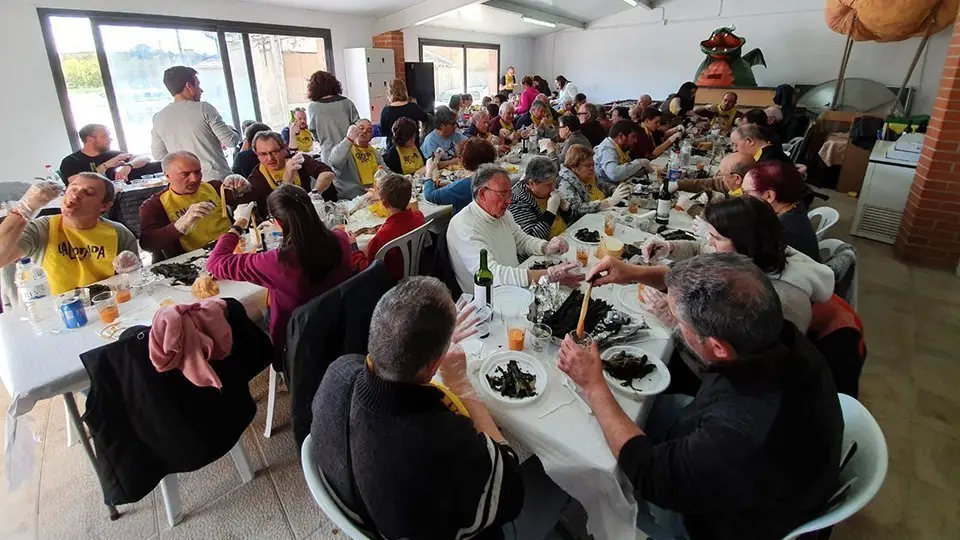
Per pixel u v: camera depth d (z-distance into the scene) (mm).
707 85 8242
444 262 2174
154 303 1681
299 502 1676
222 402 1419
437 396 871
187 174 2199
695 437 897
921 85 7293
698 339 911
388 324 817
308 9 6066
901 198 3840
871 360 2441
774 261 1355
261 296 1788
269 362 1567
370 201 2934
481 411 1079
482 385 1197
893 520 1604
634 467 957
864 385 2258
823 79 8203
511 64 10781
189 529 1578
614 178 3516
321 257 1626
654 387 1190
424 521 828
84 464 1814
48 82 4125
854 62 7812
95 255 1857
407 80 7367
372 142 5219
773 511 904
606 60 10508
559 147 4332
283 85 6098
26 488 1711
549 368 1281
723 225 1364
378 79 6715
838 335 1458
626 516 1020
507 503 919
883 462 940
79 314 1517
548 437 1056
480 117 5371
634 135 3721
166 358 1235
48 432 1971
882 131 5129
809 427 824
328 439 894
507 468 924
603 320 1450
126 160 3793
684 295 904
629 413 1118
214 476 1773
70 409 1463
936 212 3455
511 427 1121
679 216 2645
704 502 874
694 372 1457
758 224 1331
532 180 2334
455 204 2965
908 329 2723
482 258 1740
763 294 841
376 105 6777
